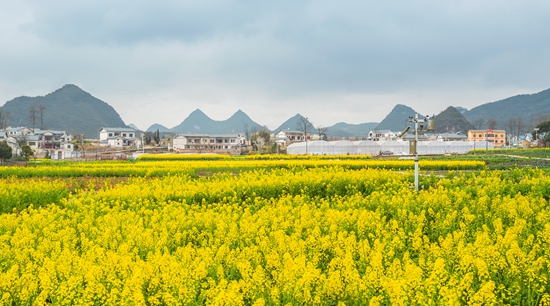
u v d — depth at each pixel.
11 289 9.15
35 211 17.39
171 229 13.98
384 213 16.59
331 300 8.54
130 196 21.03
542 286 8.38
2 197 21.86
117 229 14.16
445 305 7.60
